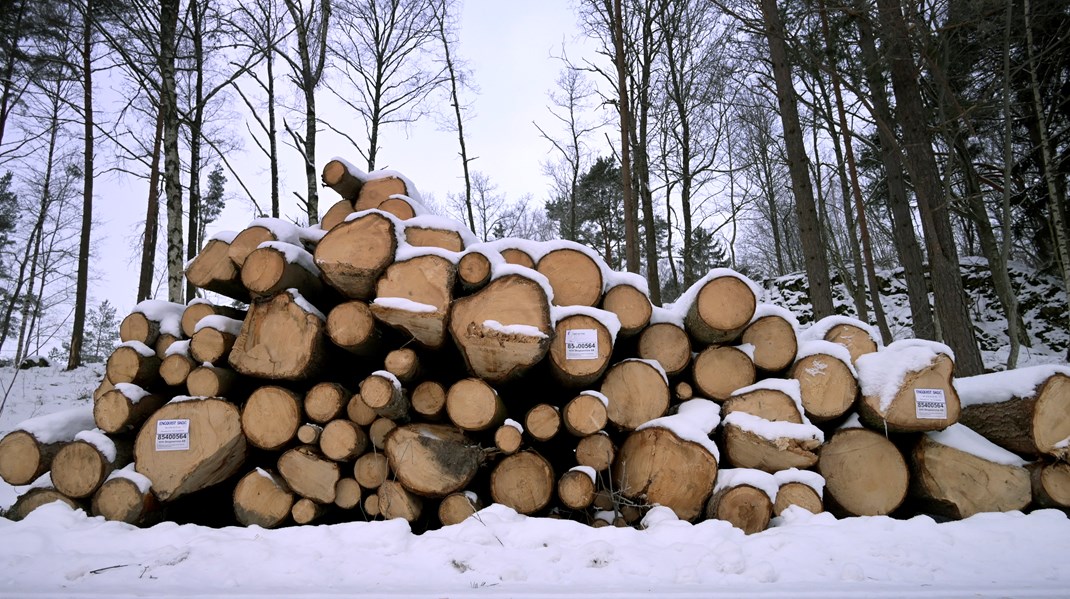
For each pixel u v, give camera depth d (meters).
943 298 8.38
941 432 4.10
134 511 3.81
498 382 3.92
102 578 2.77
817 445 3.78
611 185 25.31
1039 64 9.45
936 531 3.33
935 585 2.61
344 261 3.86
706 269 31.31
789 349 4.23
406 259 3.82
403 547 3.16
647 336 4.32
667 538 3.24
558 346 3.85
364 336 3.83
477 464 3.77
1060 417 3.89
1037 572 2.80
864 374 4.12
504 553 3.02
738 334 4.27
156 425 3.98
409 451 3.74
